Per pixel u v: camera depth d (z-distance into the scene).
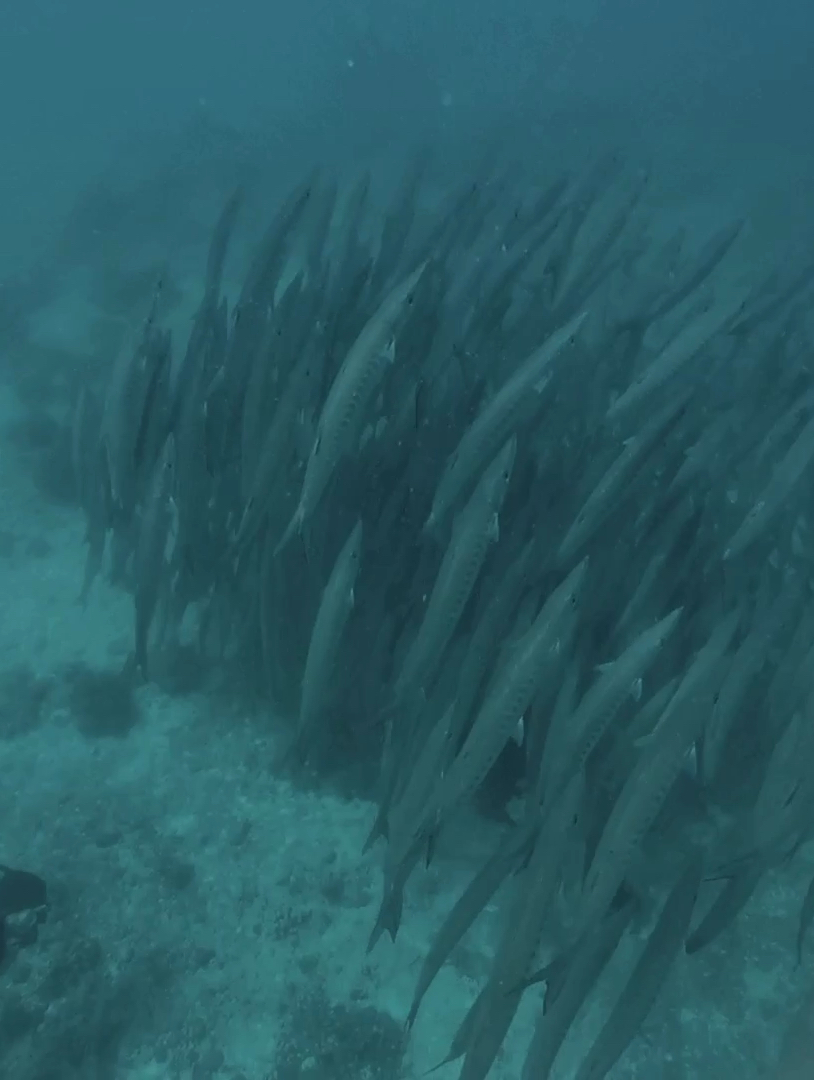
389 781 4.89
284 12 97.19
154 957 5.50
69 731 7.21
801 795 3.98
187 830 6.30
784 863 5.74
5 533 9.93
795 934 5.37
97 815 6.45
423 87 34.31
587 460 6.00
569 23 48.59
